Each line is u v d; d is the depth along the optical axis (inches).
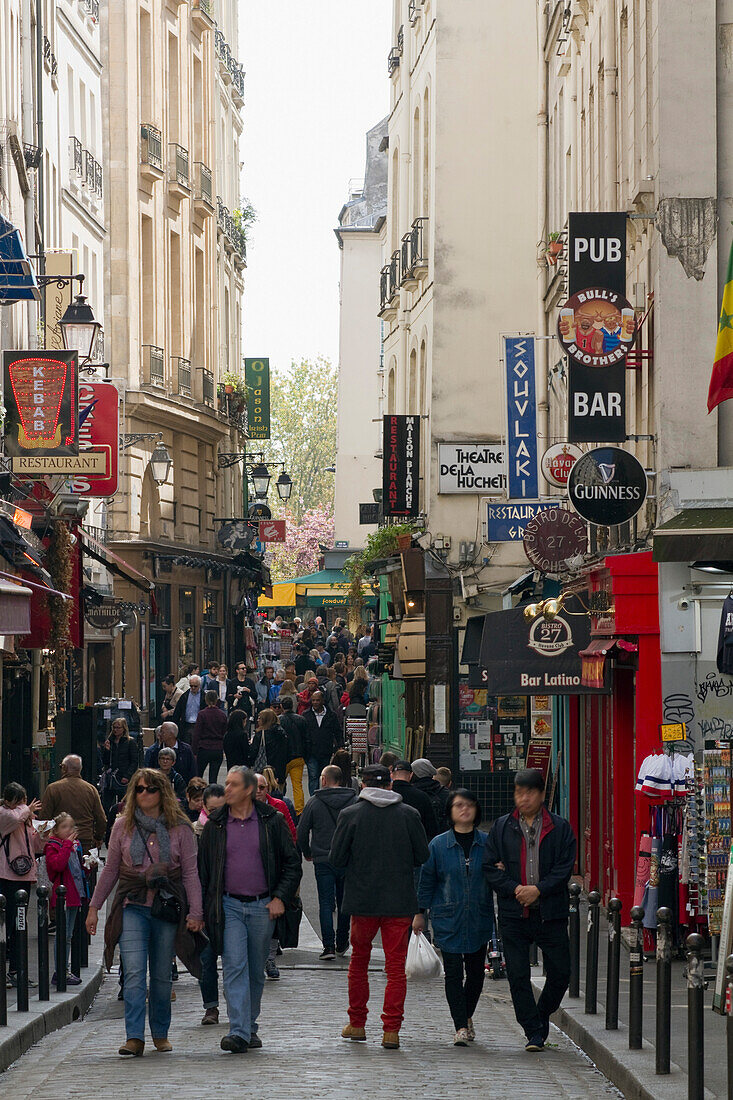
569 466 1405.0
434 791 1123.9
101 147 2721.5
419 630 1927.9
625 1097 669.3
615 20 1430.9
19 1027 791.7
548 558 1371.8
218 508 3545.8
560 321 1119.6
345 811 804.0
